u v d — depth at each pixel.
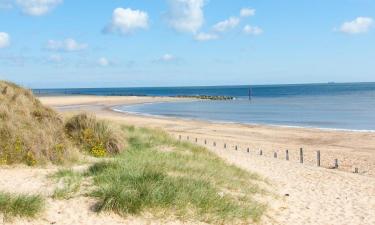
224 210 10.37
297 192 14.80
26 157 13.18
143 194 9.89
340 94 168.50
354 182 17.53
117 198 9.57
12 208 8.45
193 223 9.48
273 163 21.88
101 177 11.33
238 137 37.19
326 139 36.50
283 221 10.91
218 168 16.09
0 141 13.18
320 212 12.29
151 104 103.56
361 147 31.98
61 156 13.95
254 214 10.61
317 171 19.83
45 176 11.76
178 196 10.24
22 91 17.66
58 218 8.73
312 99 128.12
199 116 66.12
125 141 18.23
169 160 15.52
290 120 58.59
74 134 16.80
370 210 12.91
